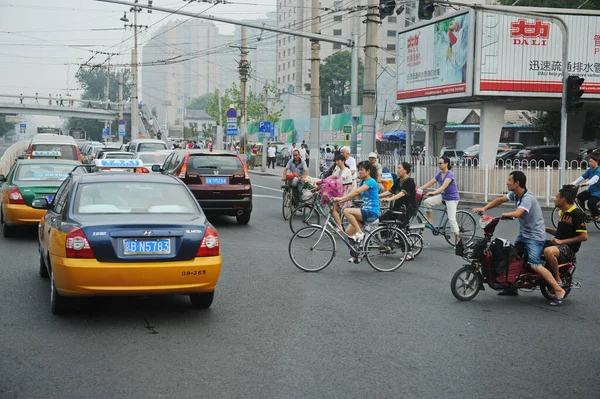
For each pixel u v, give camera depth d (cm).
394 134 4666
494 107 2569
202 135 10994
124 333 693
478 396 528
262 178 3800
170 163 1792
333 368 590
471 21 2445
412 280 1013
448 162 1310
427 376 573
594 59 2572
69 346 645
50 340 664
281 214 1897
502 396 529
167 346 650
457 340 689
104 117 9875
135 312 784
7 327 709
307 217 1511
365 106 2300
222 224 1673
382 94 6312
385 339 687
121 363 595
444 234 1343
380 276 1041
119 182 817
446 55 2617
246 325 733
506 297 913
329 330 718
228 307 817
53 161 1418
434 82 2709
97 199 783
